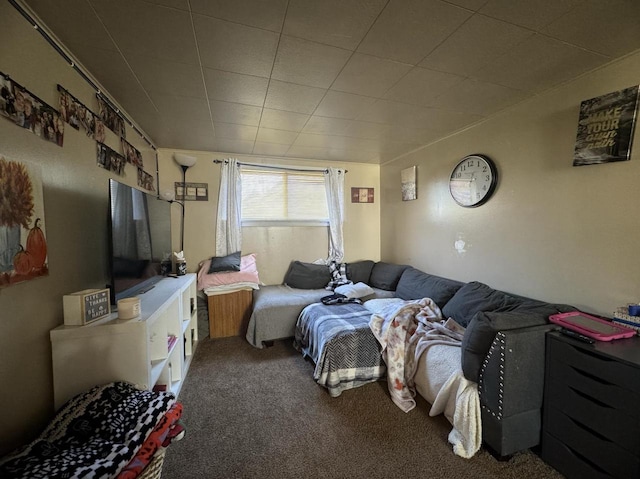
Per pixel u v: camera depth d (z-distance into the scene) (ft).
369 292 10.42
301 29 4.30
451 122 8.22
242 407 6.13
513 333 4.60
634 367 3.61
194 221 11.27
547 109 6.33
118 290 5.14
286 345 9.52
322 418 5.77
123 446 3.12
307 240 12.82
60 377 4.11
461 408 4.99
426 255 10.57
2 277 3.22
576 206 5.82
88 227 5.34
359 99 6.75
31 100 3.84
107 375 4.23
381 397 6.54
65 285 4.56
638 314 4.63
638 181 4.90
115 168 6.64
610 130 5.16
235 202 11.45
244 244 11.96
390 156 12.20
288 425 5.56
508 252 7.36
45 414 4.00
